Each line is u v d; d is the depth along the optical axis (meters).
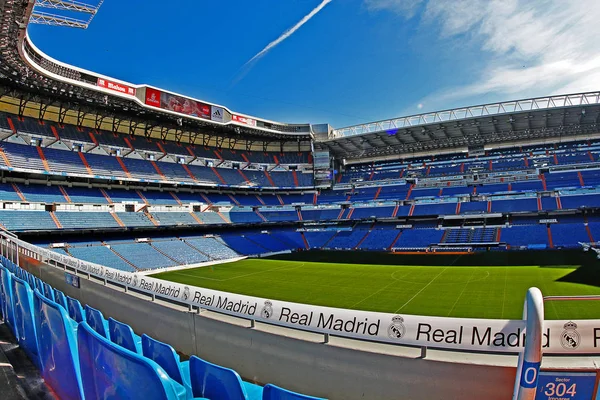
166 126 56.47
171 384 3.49
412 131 59.41
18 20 25.75
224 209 58.62
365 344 7.13
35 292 6.66
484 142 64.75
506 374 5.55
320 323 7.63
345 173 73.19
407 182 64.88
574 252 39.47
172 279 33.19
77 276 16.50
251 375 8.50
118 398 4.05
